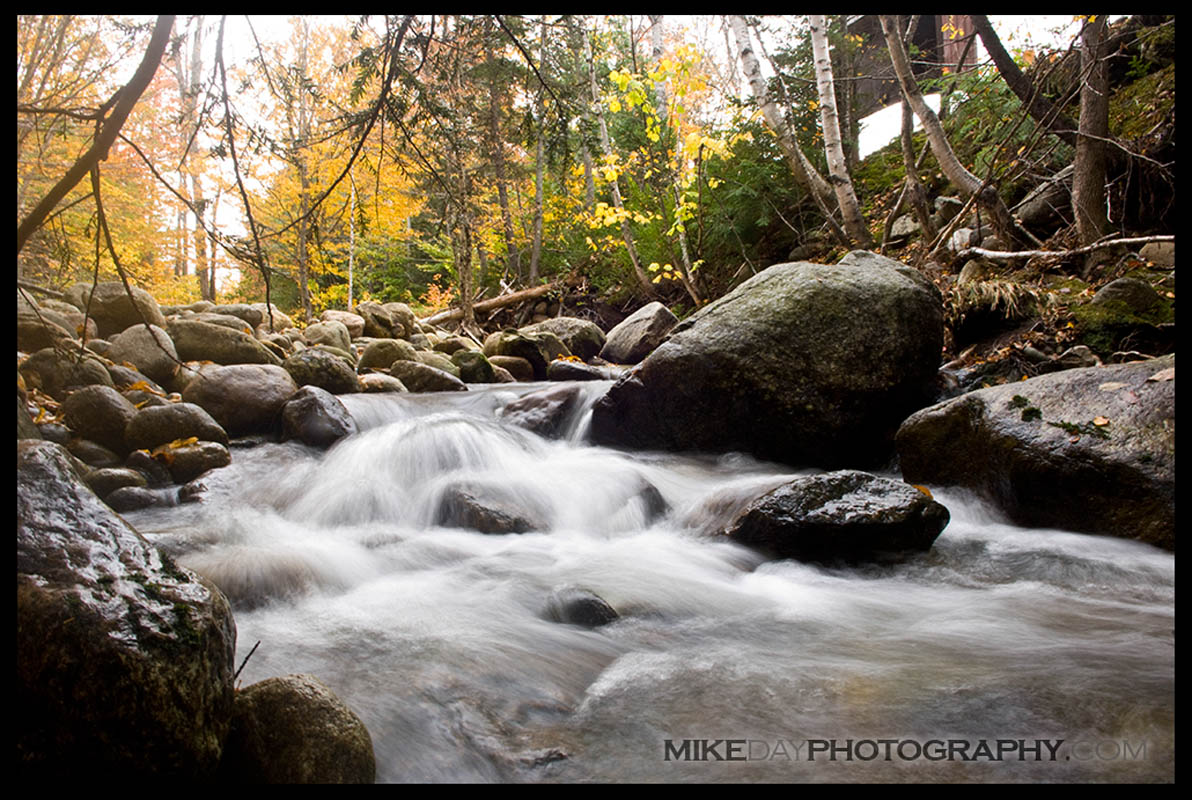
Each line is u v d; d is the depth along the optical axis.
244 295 19.34
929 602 3.25
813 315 5.75
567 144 3.43
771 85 12.23
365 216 3.25
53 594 1.58
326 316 12.80
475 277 19.23
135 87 2.04
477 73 4.07
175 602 1.76
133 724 1.53
